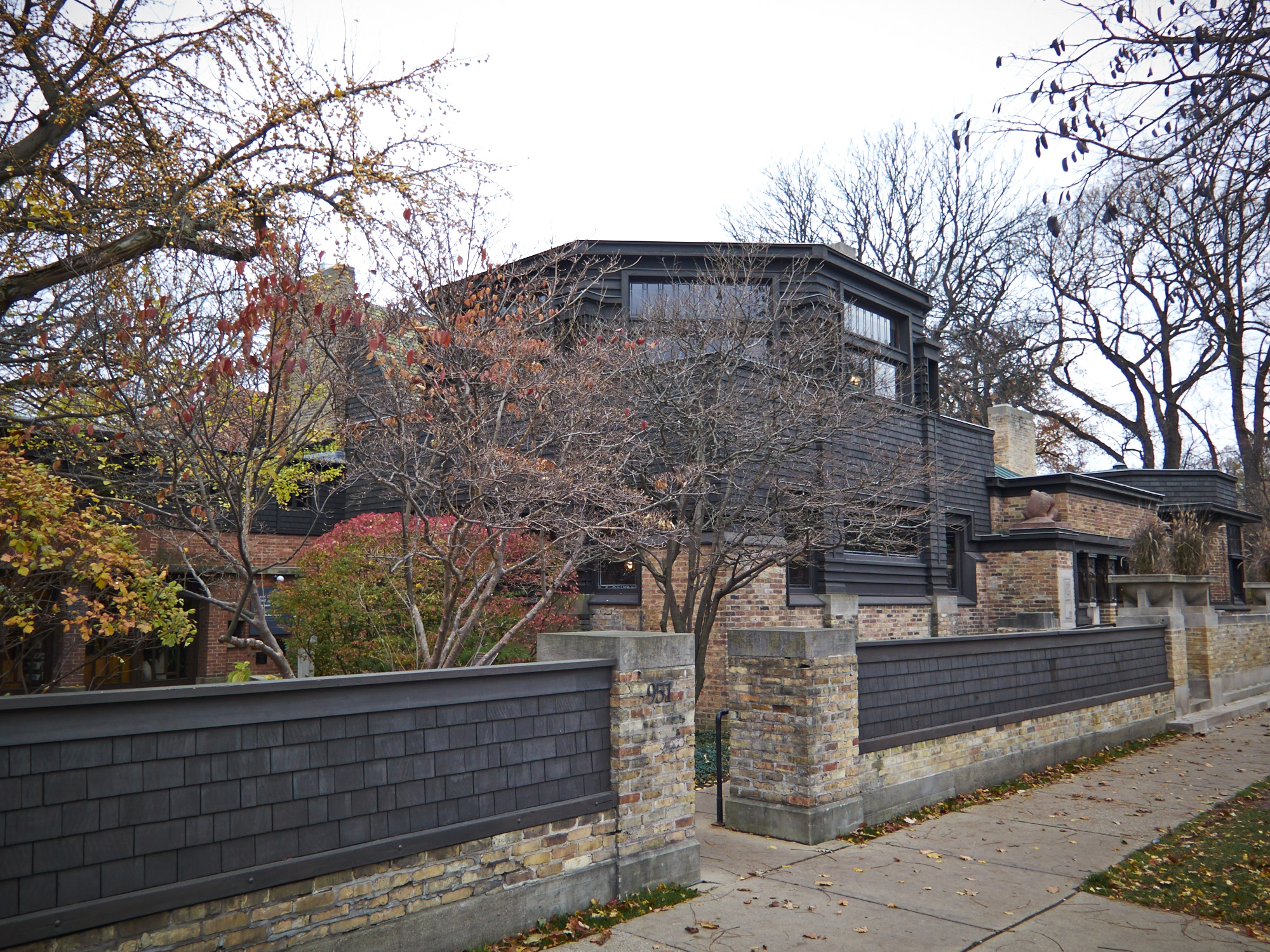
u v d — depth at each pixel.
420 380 6.94
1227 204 6.46
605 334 10.91
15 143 8.87
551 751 5.61
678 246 14.56
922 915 5.71
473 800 5.13
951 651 9.32
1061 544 18.73
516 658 11.41
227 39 9.16
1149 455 34.09
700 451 10.33
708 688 12.77
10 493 6.91
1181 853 7.11
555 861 5.53
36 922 3.50
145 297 6.68
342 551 10.98
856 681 7.96
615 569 14.25
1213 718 14.30
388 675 4.73
